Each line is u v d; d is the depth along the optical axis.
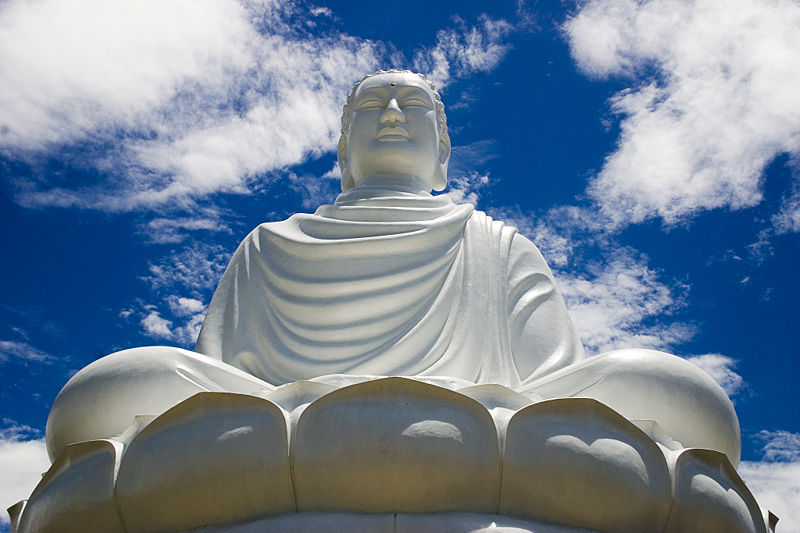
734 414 8.20
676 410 7.93
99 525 6.93
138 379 7.93
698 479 6.98
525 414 6.80
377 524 6.50
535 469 6.69
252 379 8.27
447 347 9.19
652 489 6.83
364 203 10.14
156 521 6.82
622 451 6.84
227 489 6.71
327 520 6.52
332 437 6.67
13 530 7.82
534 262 10.19
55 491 7.11
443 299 9.37
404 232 9.63
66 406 8.00
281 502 6.69
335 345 9.09
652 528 6.84
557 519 6.71
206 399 6.95
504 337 9.41
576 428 6.86
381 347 9.07
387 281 9.32
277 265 9.73
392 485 6.61
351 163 11.07
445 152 11.57
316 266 9.50
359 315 9.23
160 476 6.80
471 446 6.68
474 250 9.80
